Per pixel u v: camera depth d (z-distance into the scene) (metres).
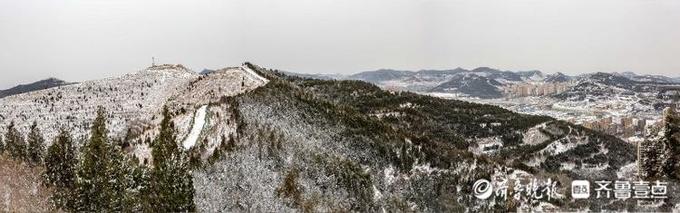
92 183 56.34
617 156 173.75
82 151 62.75
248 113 108.88
